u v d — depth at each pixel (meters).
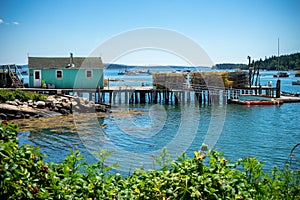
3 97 28.66
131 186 3.99
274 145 17.81
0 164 3.27
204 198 3.65
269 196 4.09
